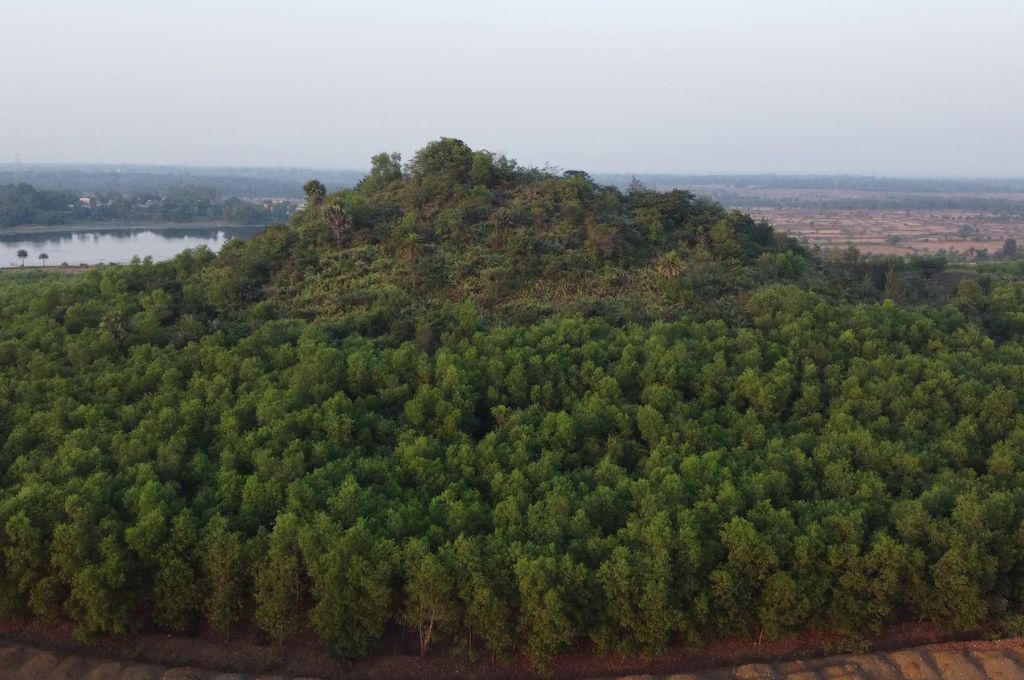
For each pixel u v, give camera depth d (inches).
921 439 2020.2
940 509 1710.1
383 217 3476.9
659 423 2020.2
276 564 1578.5
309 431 2030.0
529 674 1633.9
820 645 1692.9
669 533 1589.6
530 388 2225.6
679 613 1553.9
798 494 1827.0
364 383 2252.7
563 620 1507.1
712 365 2271.2
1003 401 2096.5
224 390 2192.4
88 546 1624.0
